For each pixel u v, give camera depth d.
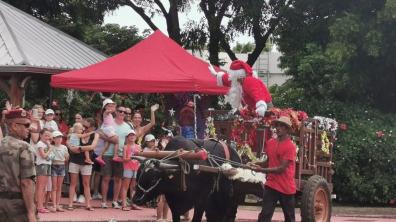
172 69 16.84
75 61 19.56
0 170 7.36
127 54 17.50
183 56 17.62
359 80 23.53
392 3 21.08
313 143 13.30
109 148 15.37
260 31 29.28
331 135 14.25
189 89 16.39
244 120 12.48
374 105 24.73
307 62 24.11
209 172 10.08
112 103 15.34
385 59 23.42
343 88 23.55
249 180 10.75
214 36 29.75
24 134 7.55
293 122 12.39
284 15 25.89
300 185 12.52
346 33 21.83
